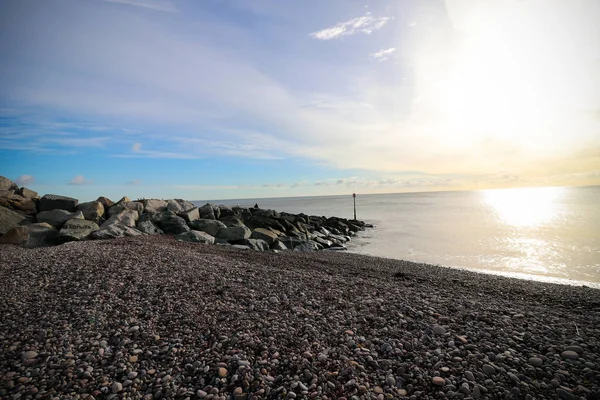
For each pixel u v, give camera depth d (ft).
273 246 51.16
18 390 9.79
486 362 11.26
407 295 18.92
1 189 46.96
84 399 9.52
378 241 62.64
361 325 14.52
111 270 20.76
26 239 34.47
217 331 13.71
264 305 16.83
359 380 10.59
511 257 42.80
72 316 14.52
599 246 47.50
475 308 16.81
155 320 14.61
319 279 22.34
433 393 9.93
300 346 12.65
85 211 46.11
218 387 10.33
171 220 49.08
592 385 9.95
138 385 10.29
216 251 35.27
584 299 20.74
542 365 11.03
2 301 15.81
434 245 54.29
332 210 169.68
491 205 183.11
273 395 9.93
